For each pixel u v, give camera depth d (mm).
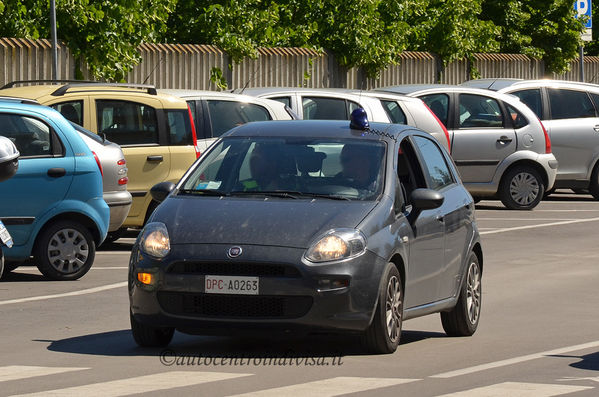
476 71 96500
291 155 29266
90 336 29562
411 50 92875
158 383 23453
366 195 28234
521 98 70750
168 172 48875
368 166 28891
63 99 47000
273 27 80438
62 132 40094
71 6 62219
